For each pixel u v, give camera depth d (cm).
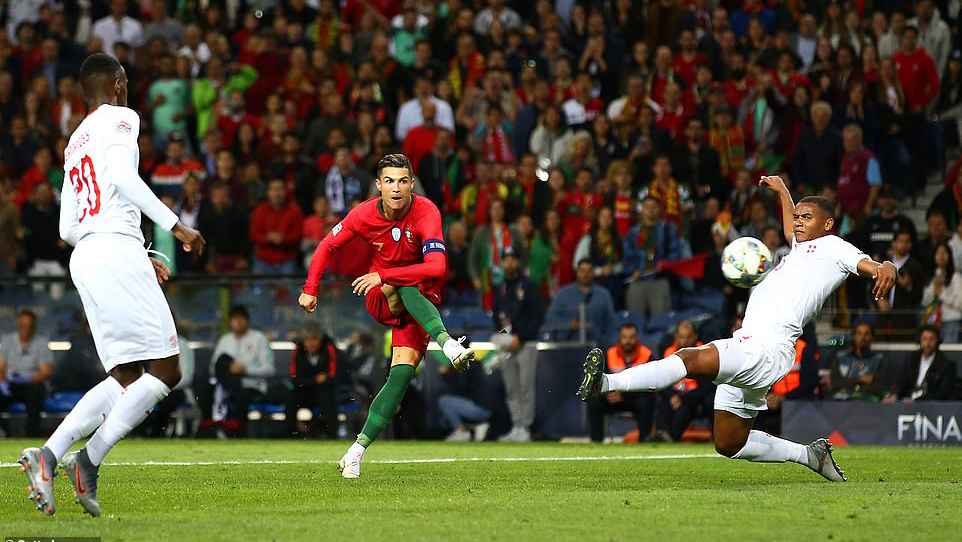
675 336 4844
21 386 4975
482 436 4984
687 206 5897
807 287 2362
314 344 4891
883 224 5456
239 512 1931
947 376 4531
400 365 2605
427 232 2545
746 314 2394
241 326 4916
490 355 5003
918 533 1678
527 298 5019
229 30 7569
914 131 6444
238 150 6488
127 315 1988
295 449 3934
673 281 5491
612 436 4891
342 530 1689
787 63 6462
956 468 3081
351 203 5922
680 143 6191
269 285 4941
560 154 6425
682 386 4700
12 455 3416
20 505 2052
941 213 5641
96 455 1902
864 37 6906
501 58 6662
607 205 5853
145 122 6450
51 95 6738
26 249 5938
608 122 6316
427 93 6569
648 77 6750
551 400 4972
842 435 4453
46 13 7431
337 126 6391
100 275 1983
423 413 4984
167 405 4859
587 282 5094
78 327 5022
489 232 5634
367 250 5228
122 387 1988
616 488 2372
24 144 6456
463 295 5738
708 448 4088
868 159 5944
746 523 1762
